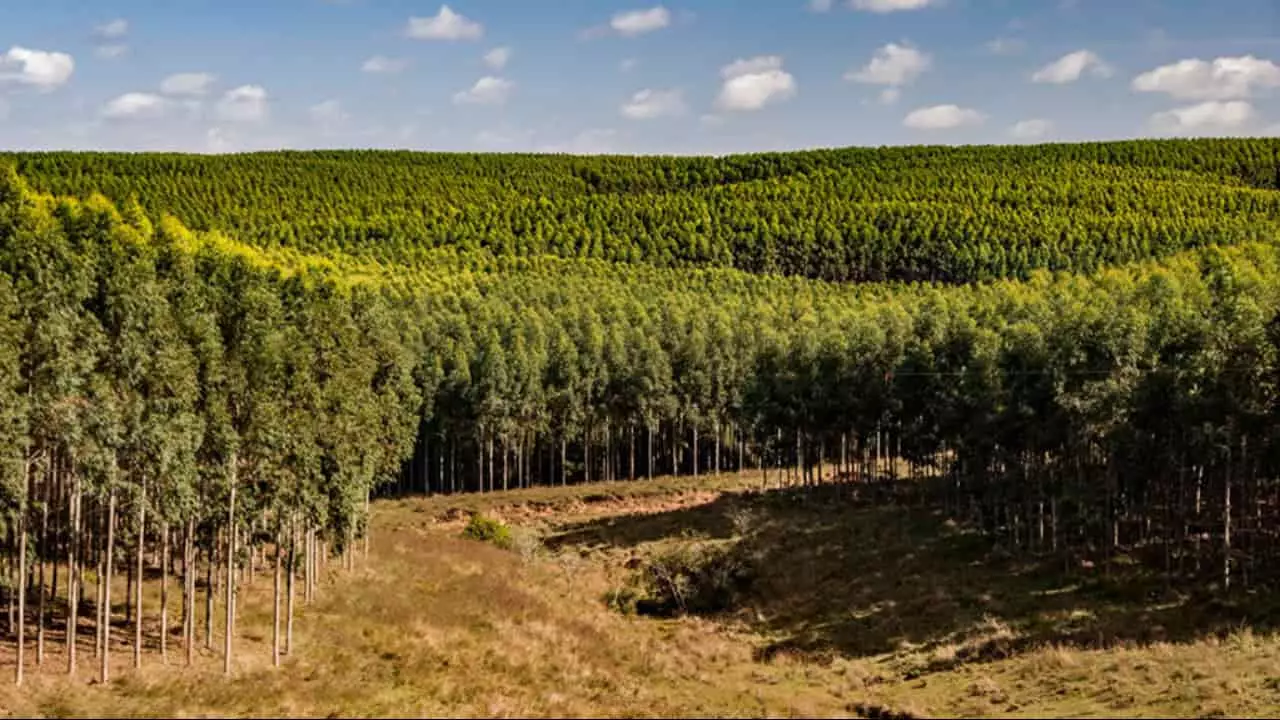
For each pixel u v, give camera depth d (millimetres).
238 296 52906
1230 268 79062
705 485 94188
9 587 35219
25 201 65875
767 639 51812
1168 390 50688
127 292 40250
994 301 85188
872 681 42531
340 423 44062
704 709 37062
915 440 72562
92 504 41812
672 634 53625
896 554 61781
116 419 32125
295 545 41344
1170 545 52719
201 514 36312
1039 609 47938
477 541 73562
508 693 36438
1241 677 33719
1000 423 59281
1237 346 47469
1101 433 54625
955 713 35938
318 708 31562
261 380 39188
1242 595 43969
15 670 32250
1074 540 57750
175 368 34469
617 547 71812
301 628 43094
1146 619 43781
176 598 45719
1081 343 58938
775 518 73812
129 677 32719
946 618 49562
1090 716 32906
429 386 94562
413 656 40312
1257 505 55062
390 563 61312
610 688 39719
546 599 57406
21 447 31031
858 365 78125
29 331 33406
